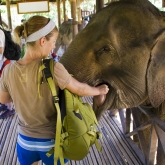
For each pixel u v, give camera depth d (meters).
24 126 2.04
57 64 1.80
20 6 8.99
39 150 2.01
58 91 1.90
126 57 2.48
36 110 1.90
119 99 2.63
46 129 1.96
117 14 2.51
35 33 1.76
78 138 1.84
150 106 3.05
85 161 3.61
